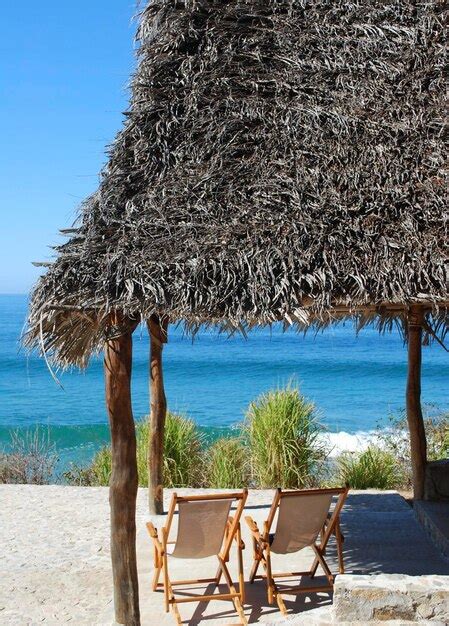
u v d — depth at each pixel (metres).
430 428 12.44
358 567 7.15
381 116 6.03
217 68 6.54
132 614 5.43
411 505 9.85
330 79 6.42
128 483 5.45
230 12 6.99
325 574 6.81
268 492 10.66
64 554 7.91
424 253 5.06
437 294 4.95
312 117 6.05
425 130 5.89
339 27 6.81
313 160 5.79
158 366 9.29
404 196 5.43
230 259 5.03
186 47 6.78
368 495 10.36
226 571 6.15
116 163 6.05
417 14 6.84
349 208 5.39
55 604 6.46
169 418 11.73
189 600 5.91
